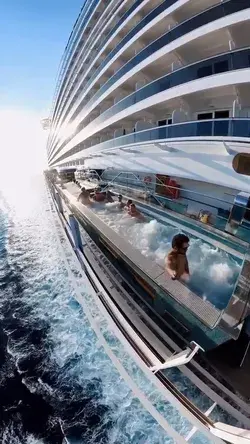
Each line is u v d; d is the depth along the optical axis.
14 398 6.64
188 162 6.41
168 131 6.87
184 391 4.08
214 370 3.97
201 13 5.86
